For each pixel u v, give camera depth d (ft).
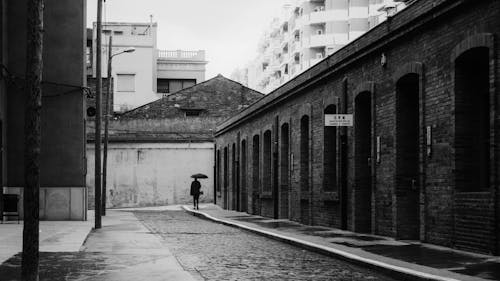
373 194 58.18
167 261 41.04
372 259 39.27
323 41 233.35
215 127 168.04
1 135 74.84
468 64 43.83
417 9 48.29
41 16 26.32
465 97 43.83
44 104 80.89
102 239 58.13
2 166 74.90
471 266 35.06
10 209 71.56
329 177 71.92
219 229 76.13
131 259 42.04
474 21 41.70
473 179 43.75
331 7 234.17
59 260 40.93
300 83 78.84
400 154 53.47
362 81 61.26
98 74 73.92
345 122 60.34
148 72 217.15
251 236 64.90
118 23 224.12
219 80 179.22
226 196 137.28
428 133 47.57
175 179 157.38
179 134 166.09
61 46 81.51
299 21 248.73
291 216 85.15
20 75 78.89
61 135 81.00
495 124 38.99
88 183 154.61
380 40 55.52
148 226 81.20
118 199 155.33
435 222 46.75
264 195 99.14
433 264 36.24
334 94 68.85
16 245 46.96
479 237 40.73
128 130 165.48
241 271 37.17
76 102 81.51
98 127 73.82
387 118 55.42
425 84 48.32
